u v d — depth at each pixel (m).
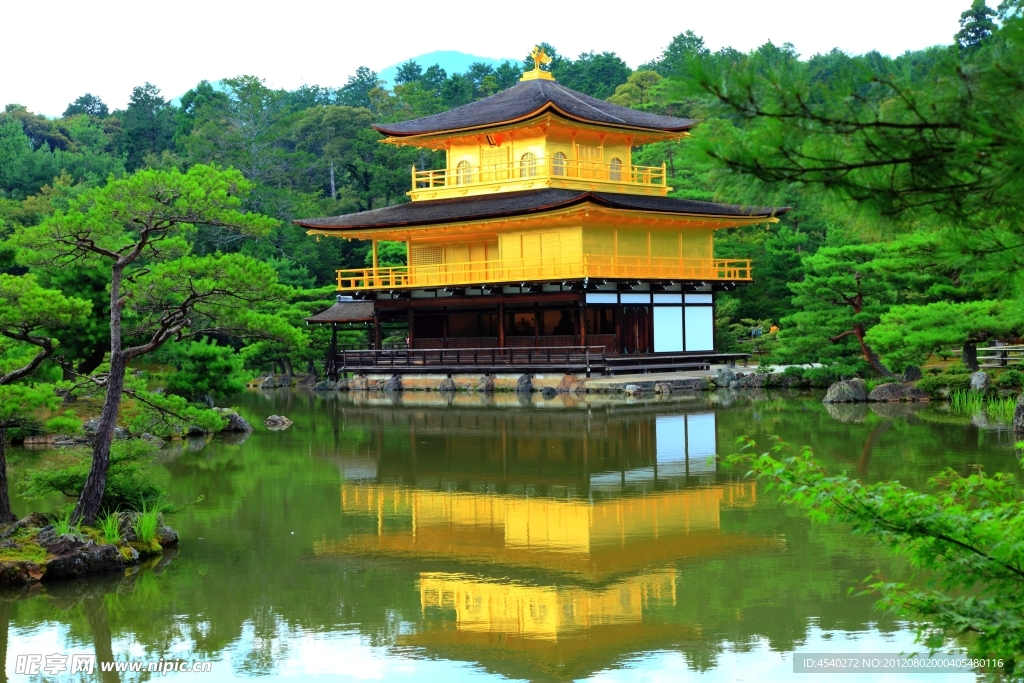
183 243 24.09
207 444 40.16
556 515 26.12
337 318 72.50
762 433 39.03
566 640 17.16
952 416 42.81
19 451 36.75
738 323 78.31
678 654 16.45
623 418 45.81
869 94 7.71
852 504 10.42
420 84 149.25
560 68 149.88
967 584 10.36
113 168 125.81
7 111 141.12
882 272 50.31
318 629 17.81
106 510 23.34
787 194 8.11
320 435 42.69
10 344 26.45
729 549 22.31
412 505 27.67
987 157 7.60
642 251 66.00
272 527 25.14
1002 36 7.27
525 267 63.16
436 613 18.59
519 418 47.19
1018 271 8.90
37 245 22.75
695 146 7.92
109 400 22.45
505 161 69.50
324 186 122.31
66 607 18.98
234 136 116.06
